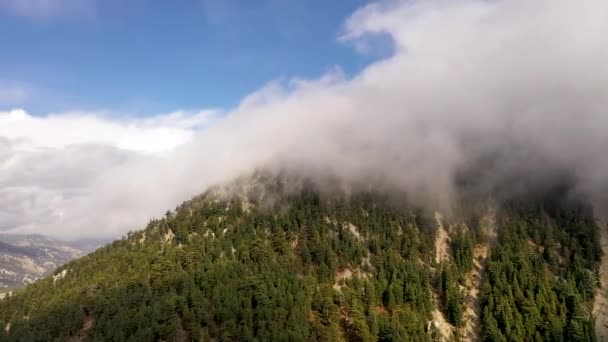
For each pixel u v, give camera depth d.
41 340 199.38
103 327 193.12
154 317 188.00
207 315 189.75
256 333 186.62
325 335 188.25
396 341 188.62
